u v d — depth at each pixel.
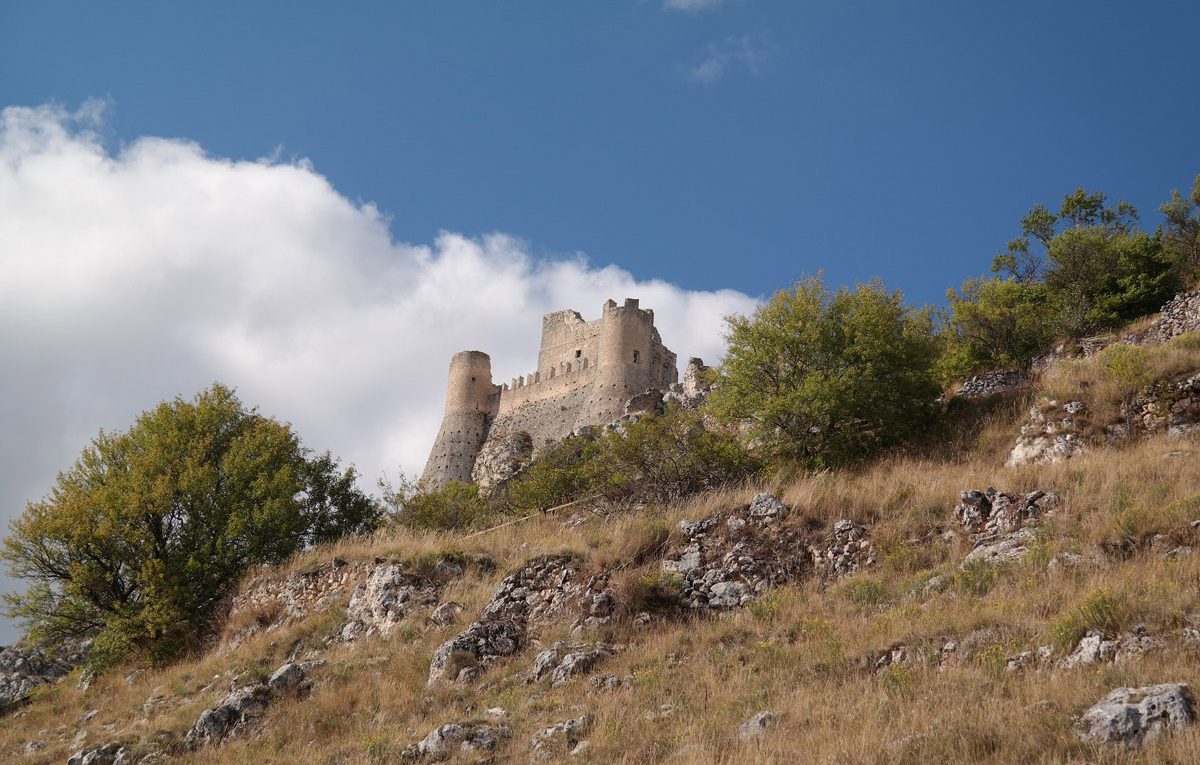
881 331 28.28
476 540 23.38
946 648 11.88
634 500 26.62
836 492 18.53
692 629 15.45
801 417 27.06
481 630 16.53
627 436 28.55
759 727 10.78
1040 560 13.81
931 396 28.53
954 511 16.81
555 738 11.84
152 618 24.30
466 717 13.67
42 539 26.47
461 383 85.62
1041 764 8.20
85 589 26.25
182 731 16.16
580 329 81.19
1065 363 28.33
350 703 15.61
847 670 12.23
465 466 80.88
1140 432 21.25
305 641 20.52
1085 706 9.19
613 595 16.53
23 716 22.11
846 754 9.26
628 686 13.45
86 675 24.16
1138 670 9.65
